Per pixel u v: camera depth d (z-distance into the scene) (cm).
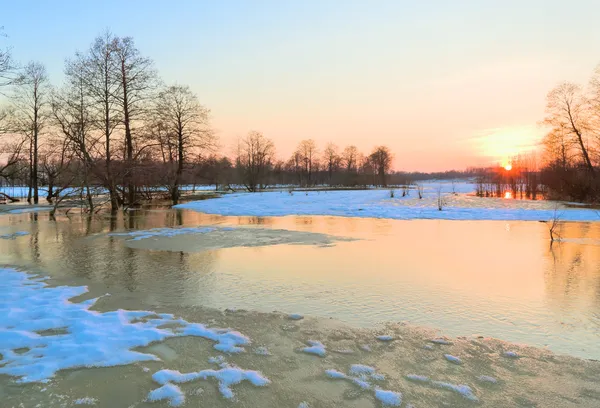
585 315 591
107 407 342
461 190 6091
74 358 432
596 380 396
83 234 1463
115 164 2650
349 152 10094
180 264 933
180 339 490
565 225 1741
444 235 1424
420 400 355
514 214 2153
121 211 2575
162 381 385
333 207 2689
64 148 2714
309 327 537
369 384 383
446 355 450
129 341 479
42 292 694
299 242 1262
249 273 843
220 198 3612
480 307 624
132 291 709
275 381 389
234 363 427
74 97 2527
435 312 601
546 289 723
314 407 344
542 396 365
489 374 407
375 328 535
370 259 989
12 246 1197
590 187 3136
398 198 3669
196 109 3416
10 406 342
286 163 9238
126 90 2691
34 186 3434
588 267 898
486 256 1026
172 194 3347
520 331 529
